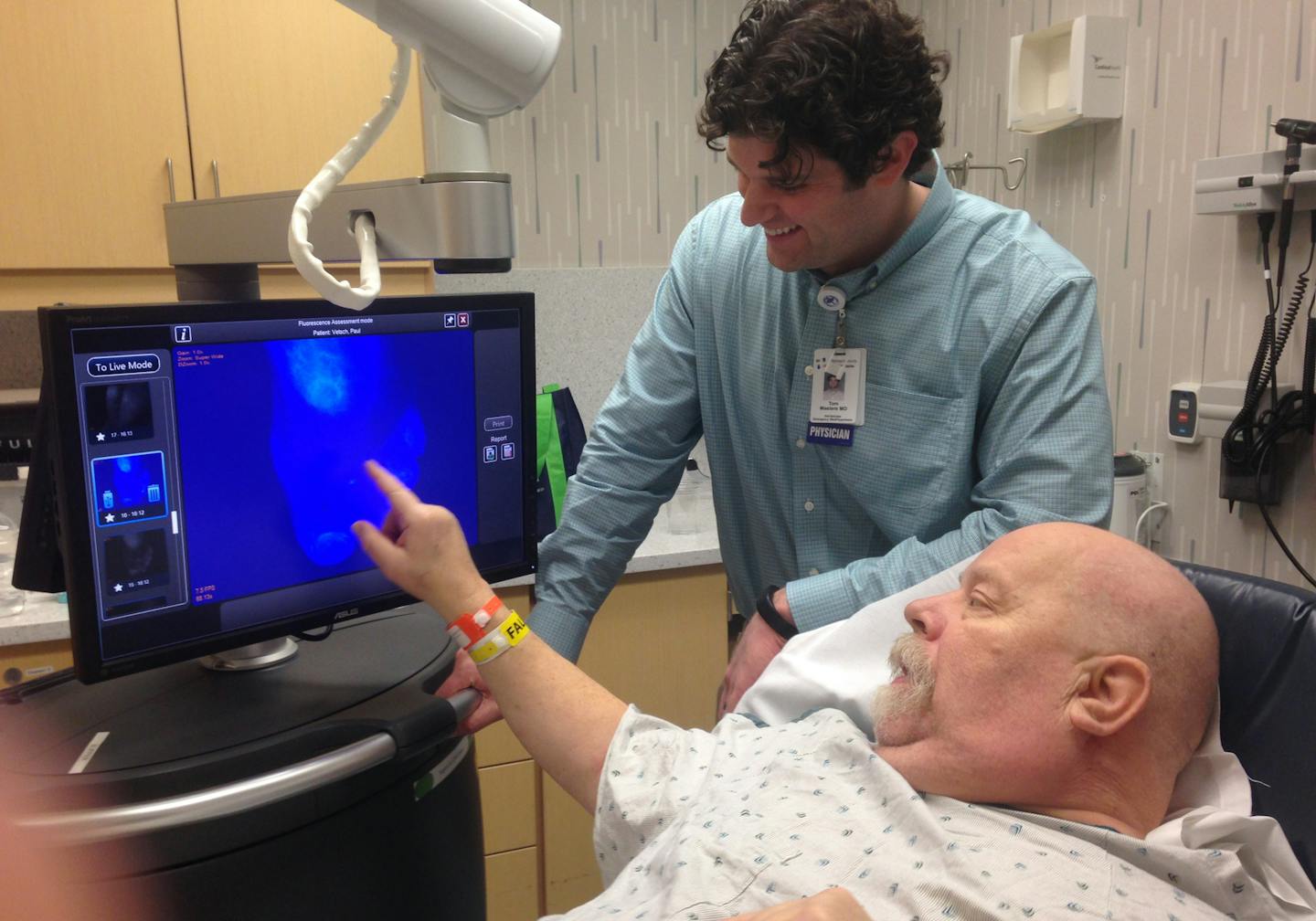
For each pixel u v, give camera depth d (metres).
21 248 2.00
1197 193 1.91
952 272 1.27
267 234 1.04
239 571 0.97
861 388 1.32
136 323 0.86
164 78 2.04
